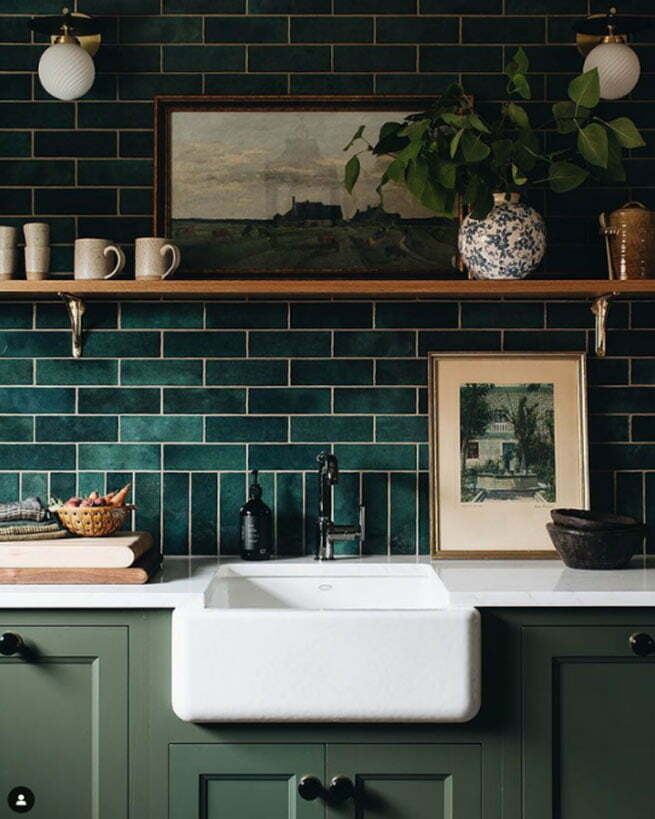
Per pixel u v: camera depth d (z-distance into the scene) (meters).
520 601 2.25
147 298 2.82
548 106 2.83
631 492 2.83
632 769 2.28
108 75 2.82
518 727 2.26
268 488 2.83
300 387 2.83
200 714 2.19
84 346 2.83
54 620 2.26
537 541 2.77
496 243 2.55
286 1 2.83
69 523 2.52
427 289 2.54
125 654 2.26
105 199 2.83
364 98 2.81
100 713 2.26
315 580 2.64
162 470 2.83
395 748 2.25
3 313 2.82
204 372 2.83
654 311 2.82
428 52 2.83
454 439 2.79
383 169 2.81
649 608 2.28
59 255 2.82
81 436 2.83
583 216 2.84
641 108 2.83
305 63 2.83
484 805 2.26
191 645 2.18
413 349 2.84
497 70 2.83
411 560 2.72
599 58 2.65
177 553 2.81
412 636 2.20
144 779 2.26
